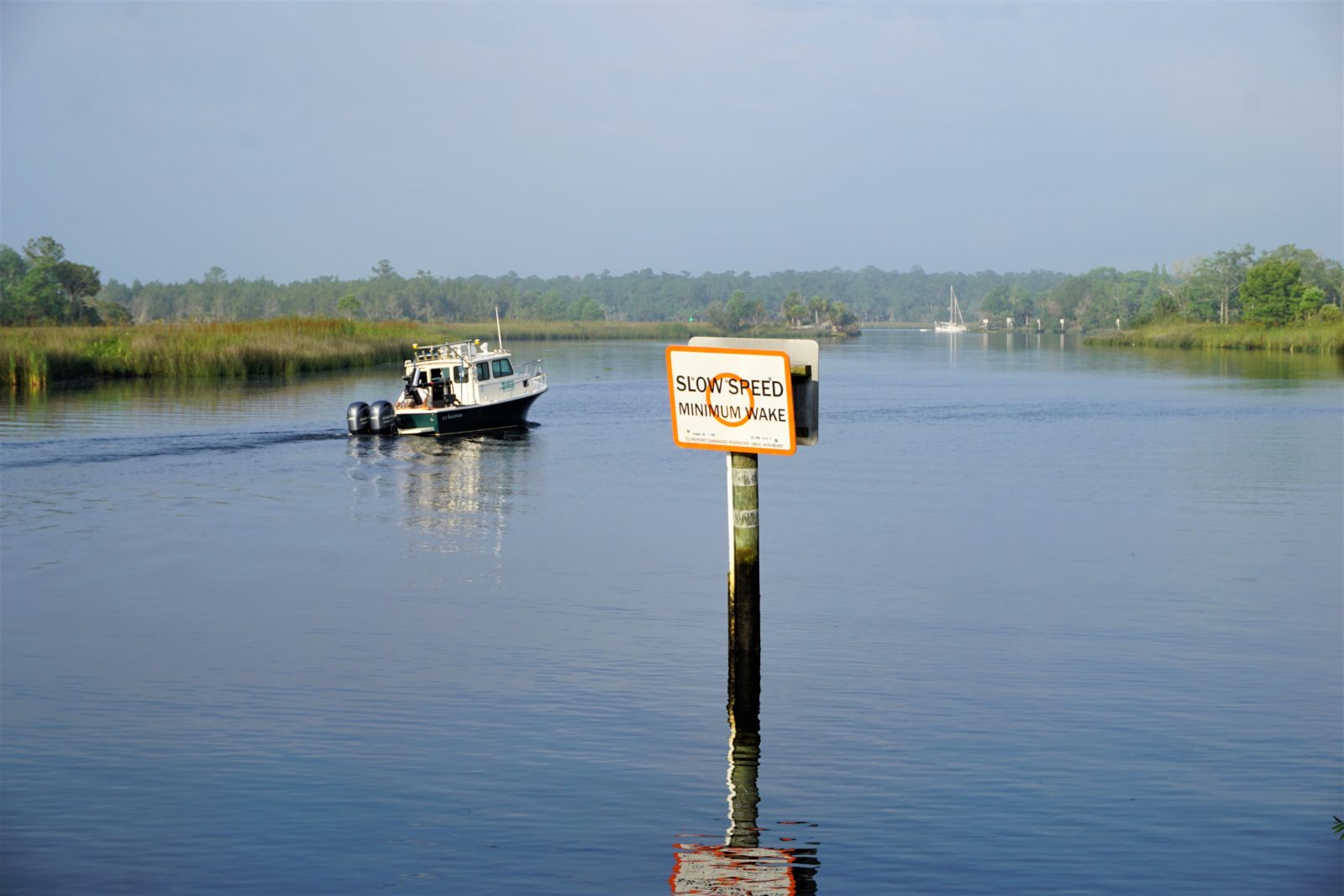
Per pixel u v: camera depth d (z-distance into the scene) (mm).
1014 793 10508
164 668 14352
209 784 10781
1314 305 142500
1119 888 8891
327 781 10852
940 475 31109
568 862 9312
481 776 10914
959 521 24219
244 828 9906
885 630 15883
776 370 11086
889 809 10227
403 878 9062
